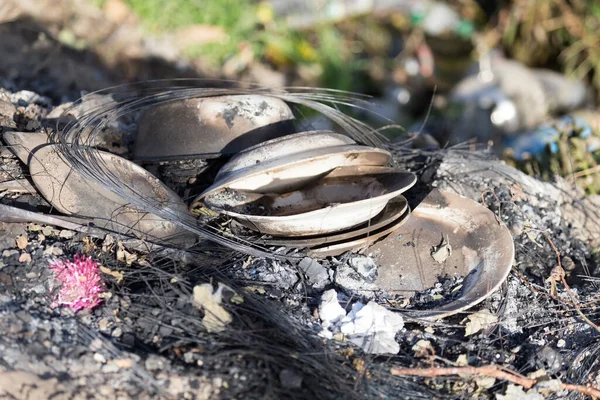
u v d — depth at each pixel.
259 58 2.01
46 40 1.78
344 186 1.36
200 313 1.28
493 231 1.38
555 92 1.94
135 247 1.34
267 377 1.24
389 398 1.25
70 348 1.23
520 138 1.75
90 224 1.34
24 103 1.52
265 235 1.36
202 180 1.42
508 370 1.28
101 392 1.21
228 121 1.40
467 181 1.48
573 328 1.35
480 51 2.05
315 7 2.10
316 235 1.33
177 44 1.92
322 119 1.65
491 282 1.33
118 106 1.52
